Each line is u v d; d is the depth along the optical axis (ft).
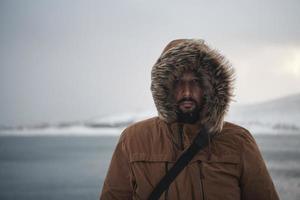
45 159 334.03
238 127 8.20
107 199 8.27
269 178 7.99
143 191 7.79
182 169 7.70
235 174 7.75
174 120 8.14
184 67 7.98
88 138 654.53
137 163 7.96
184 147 7.85
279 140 422.00
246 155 7.85
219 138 7.93
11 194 142.00
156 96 8.18
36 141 645.51
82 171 212.84
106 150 427.33
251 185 7.85
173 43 8.55
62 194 126.72
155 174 7.79
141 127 8.39
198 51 8.04
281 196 74.69
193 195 7.58
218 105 7.92
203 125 7.88
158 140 8.04
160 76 8.09
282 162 172.96
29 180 188.14
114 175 8.32
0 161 326.65
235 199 7.68
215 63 8.03
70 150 442.09
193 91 8.01
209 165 7.69
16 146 570.87
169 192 7.63
